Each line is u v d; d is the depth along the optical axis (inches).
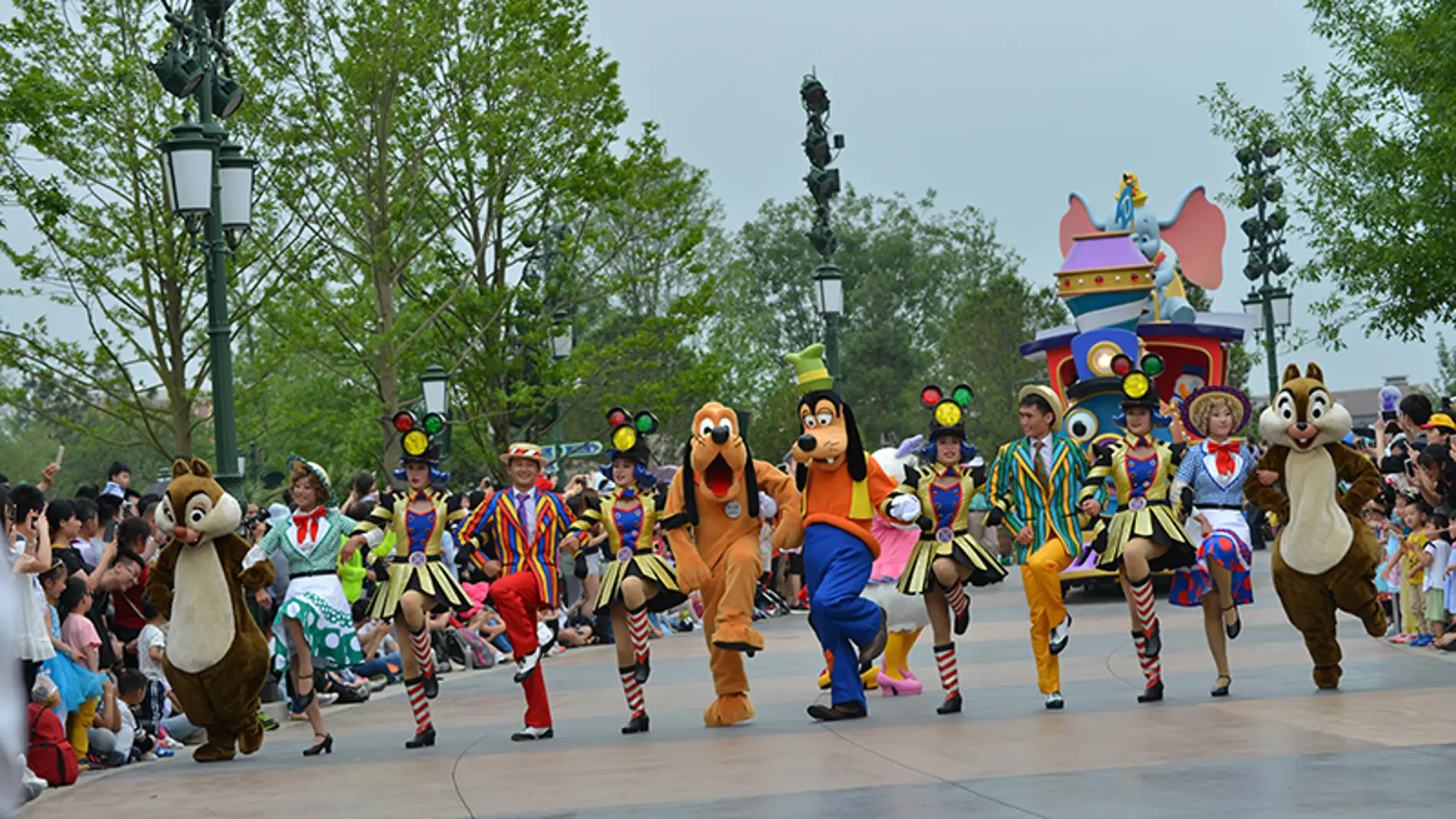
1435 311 829.2
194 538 388.8
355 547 409.7
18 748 120.4
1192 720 369.4
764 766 339.9
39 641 367.9
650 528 419.8
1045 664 409.1
